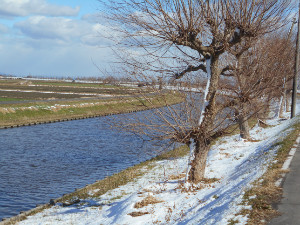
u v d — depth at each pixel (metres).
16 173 21.75
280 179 9.12
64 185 19.12
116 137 35.97
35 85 131.50
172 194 11.49
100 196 14.71
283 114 42.00
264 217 6.62
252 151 16.97
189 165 12.10
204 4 10.12
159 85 10.57
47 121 49.22
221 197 9.09
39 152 28.52
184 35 10.05
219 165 15.55
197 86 11.78
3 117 47.59
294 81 30.91
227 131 12.00
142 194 11.91
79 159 25.83
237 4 10.38
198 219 7.91
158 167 18.89
